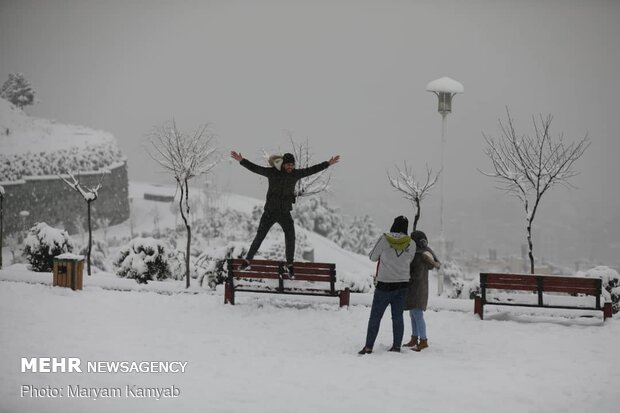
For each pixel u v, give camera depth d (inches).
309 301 583.5
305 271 559.2
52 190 2445.9
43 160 2465.6
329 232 2736.2
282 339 465.7
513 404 311.0
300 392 325.7
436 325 513.7
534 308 561.6
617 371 379.2
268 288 562.9
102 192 2657.5
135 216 2866.6
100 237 2506.2
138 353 405.1
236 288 569.9
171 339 452.1
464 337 478.3
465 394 325.1
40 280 667.4
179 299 590.2
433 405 307.6
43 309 542.0
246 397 313.7
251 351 426.6
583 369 383.9
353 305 573.3
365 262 2182.6
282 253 1116.5
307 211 2669.8
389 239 422.3
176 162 724.0
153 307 560.7
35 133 2719.0
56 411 284.8
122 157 2898.6
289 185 524.7
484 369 381.1
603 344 451.8
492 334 485.7
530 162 701.9
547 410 303.0
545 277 524.4
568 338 471.2
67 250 761.6
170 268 702.5
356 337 478.3
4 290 615.2
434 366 386.9
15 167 2340.1
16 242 2202.3
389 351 433.7
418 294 441.7
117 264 711.1
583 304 523.2
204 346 434.9
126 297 597.0
